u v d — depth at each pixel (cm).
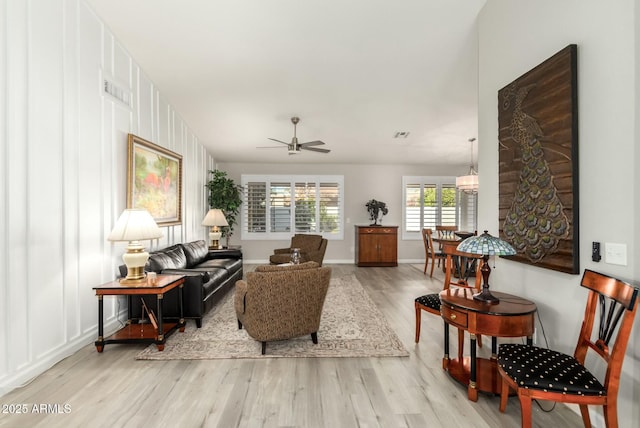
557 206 206
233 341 309
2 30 218
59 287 268
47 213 256
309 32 346
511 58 262
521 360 178
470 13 319
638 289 146
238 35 352
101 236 323
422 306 297
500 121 269
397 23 333
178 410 201
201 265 480
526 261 236
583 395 155
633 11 163
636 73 162
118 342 286
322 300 297
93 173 312
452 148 673
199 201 633
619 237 171
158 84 441
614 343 164
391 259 726
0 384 216
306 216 770
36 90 245
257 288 270
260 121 551
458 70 408
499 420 193
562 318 209
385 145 657
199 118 539
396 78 427
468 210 793
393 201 784
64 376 242
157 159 435
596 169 183
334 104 494
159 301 285
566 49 197
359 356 278
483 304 217
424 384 234
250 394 220
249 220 761
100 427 185
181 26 339
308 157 728
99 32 321
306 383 234
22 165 234
